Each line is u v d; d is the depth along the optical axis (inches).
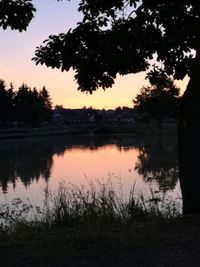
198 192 403.5
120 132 5639.8
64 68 449.7
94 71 459.5
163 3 411.8
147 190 797.9
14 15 421.1
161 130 4564.5
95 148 2755.9
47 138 4815.5
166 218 390.9
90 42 430.0
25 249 311.1
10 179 1229.1
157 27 436.8
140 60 461.4
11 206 720.3
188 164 406.0
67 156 2132.1
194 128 404.2
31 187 1029.2
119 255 287.1
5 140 4426.7
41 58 446.3
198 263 266.1
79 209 446.3
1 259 288.8
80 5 446.6
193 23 420.5
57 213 430.3
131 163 1547.7
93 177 1152.8
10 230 395.9
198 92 402.6
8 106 5428.2
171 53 478.0
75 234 345.7
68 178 1178.0
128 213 434.9
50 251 301.7
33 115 5900.6
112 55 441.4
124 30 428.8
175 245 303.9
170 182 932.0
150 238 323.3
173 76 497.0
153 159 1579.7
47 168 1529.3
